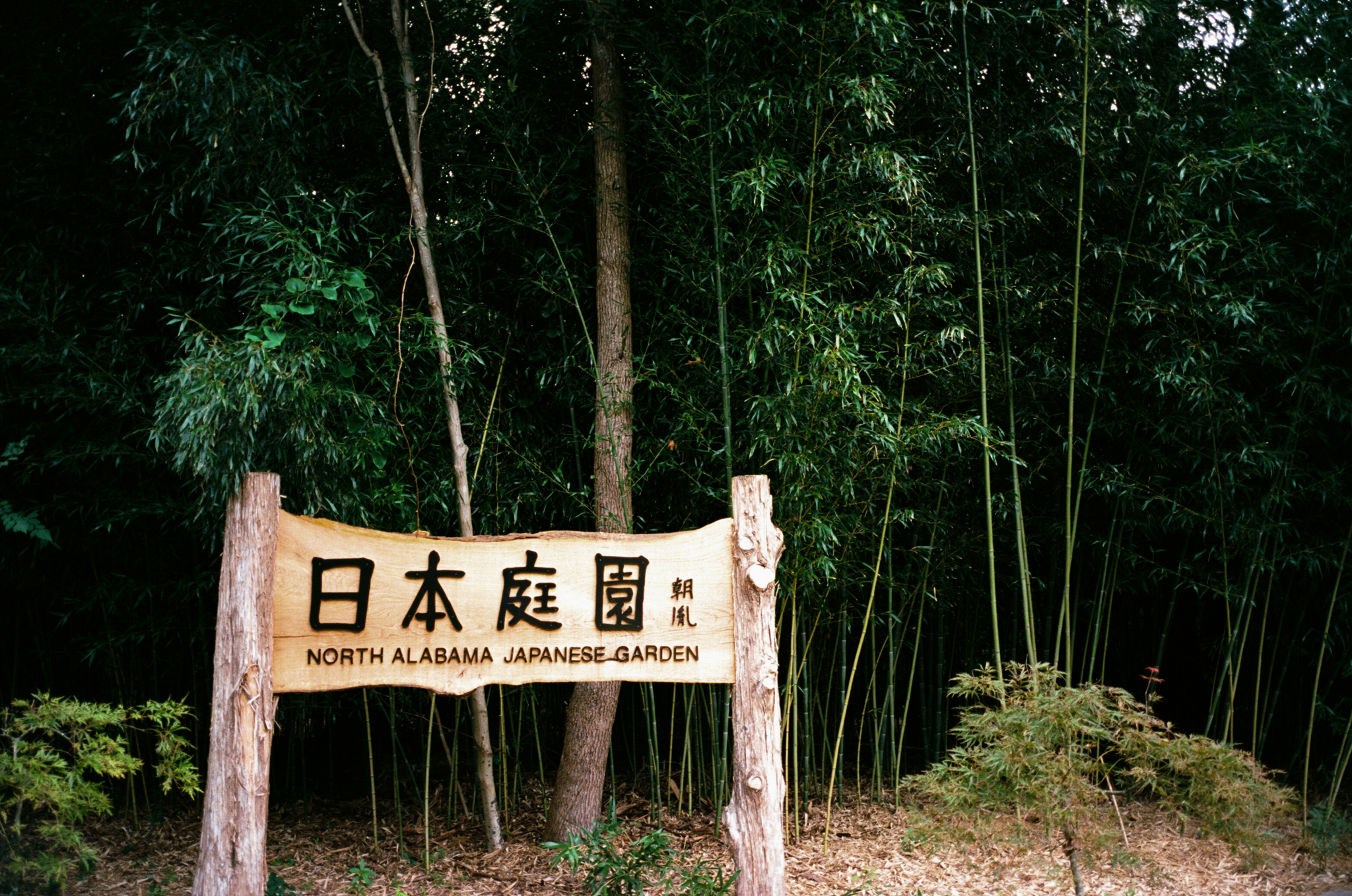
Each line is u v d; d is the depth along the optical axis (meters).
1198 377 3.69
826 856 3.61
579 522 4.08
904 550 4.05
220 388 2.84
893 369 3.72
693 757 4.32
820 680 4.34
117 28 3.57
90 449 3.41
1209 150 3.85
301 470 3.04
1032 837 2.57
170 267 3.54
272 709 2.42
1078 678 4.56
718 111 3.38
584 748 3.71
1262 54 3.96
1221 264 3.84
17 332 3.46
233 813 2.35
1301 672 4.34
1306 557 3.86
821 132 3.43
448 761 4.19
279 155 3.36
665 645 2.56
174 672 4.06
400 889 3.28
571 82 3.93
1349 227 3.68
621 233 3.76
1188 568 4.04
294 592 2.46
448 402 3.50
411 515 3.51
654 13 3.63
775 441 3.37
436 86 3.66
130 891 3.32
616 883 2.94
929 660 4.45
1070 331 4.01
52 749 2.99
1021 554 3.74
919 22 3.86
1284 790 2.69
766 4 3.27
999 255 3.94
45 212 3.57
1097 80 3.84
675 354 3.76
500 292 3.88
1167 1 3.89
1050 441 4.15
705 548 2.60
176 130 3.34
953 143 3.86
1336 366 3.77
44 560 3.74
